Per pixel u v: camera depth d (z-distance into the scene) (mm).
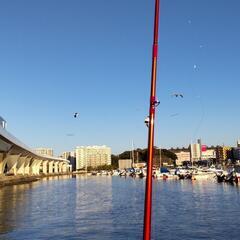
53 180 146625
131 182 114375
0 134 89000
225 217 33938
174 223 31172
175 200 51344
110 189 81125
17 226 30797
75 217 36062
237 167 124938
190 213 37312
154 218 34188
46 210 42156
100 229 29047
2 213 39469
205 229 28109
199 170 119062
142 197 58750
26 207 45594
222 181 96812
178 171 120750
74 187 92000
